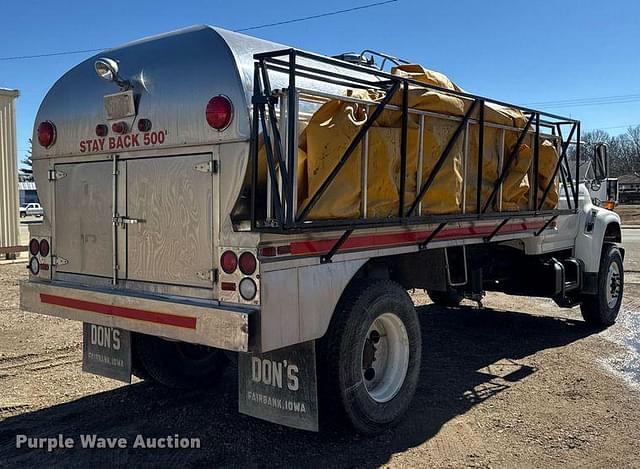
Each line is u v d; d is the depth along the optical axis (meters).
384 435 4.42
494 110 5.27
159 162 4.04
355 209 3.94
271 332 3.57
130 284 4.25
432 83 4.78
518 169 5.71
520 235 6.14
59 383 5.53
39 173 4.86
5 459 4.01
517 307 9.38
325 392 4.09
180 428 4.53
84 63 4.70
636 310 9.12
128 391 5.35
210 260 3.79
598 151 8.30
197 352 5.46
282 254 3.63
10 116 14.70
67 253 4.69
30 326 7.66
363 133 3.85
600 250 7.82
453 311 9.02
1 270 12.95
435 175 4.56
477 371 6.03
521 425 4.63
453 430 4.52
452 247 5.44
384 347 4.62
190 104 3.85
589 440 4.37
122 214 4.27
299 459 4.01
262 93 3.68
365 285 4.30
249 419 4.70
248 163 3.64
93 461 3.98
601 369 6.10
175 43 4.10
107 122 4.33
